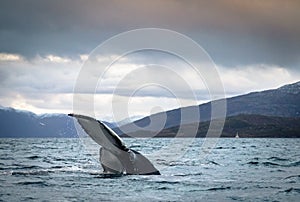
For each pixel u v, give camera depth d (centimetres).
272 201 1242
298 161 2688
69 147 5609
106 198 1234
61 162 2470
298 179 1695
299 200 1263
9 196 1248
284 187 1481
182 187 1425
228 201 1231
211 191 1374
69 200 1203
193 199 1244
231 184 1523
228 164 2361
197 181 1570
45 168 1970
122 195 1278
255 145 7044
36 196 1251
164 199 1234
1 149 4884
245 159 2888
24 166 2142
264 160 2780
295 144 7844
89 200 1204
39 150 4497
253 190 1413
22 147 5691
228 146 6303
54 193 1298
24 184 1442
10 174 1680
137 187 1398
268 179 1688
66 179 1541
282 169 2117
